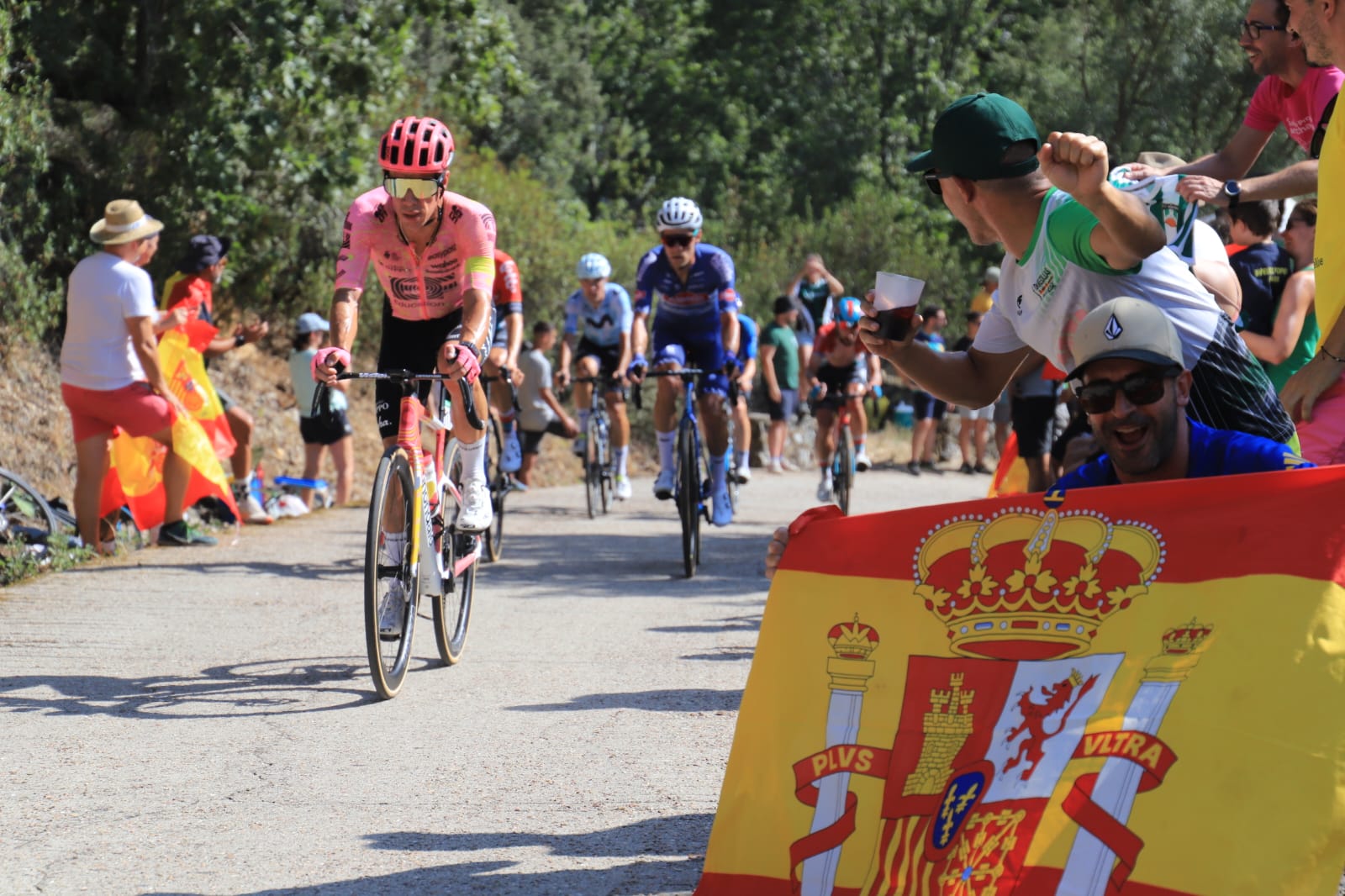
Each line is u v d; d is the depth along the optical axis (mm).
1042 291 4051
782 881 3695
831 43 47250
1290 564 3373
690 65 53062
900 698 3760
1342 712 3164
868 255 32375
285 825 4754
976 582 3773
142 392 11070
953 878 3393
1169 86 32969
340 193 19891
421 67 27375
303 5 18438
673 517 16391
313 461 15750
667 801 5023
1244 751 3211
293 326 21531
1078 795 3338
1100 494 3676
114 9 18578
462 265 7391
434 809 4930
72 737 5930
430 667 7480
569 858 4426
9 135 15664
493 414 12156
